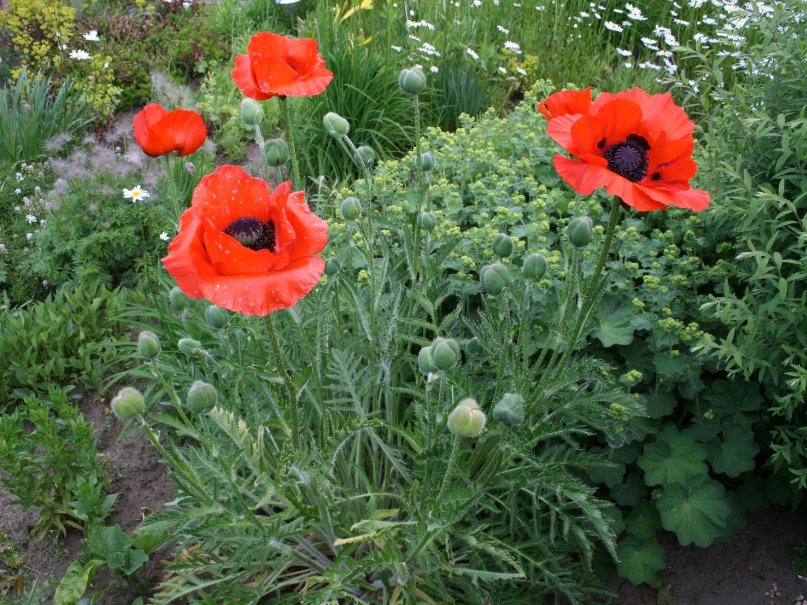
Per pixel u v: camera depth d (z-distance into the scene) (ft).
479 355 3.09
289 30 6.99
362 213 3.81
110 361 4.05
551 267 3.35
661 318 3.36
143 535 3.05
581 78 6.11
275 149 2.87
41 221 4.73
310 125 5.32
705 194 2.11
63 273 4.54
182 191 4.75
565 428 2.60
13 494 3.43
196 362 3.14
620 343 3.22
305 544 2.80
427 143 4.39
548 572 2.75
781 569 3.25
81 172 4.67
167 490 3.54
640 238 3.61
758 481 3.39
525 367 2.61
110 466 3.63
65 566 3.25
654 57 6.52
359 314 2.86
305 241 1.86
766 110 3.57
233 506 2.51
